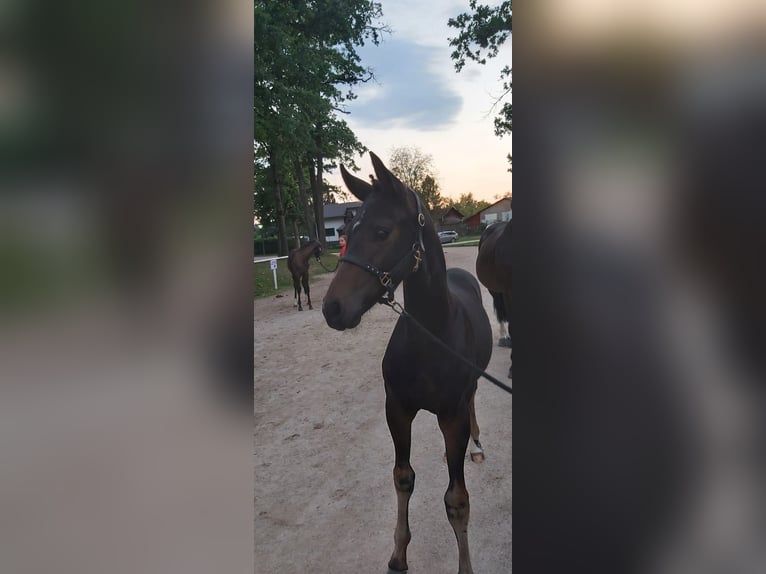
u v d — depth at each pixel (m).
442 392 1.86
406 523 2.07
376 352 5.72
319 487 2.87
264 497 2.78
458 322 1.97
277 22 10.70
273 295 10.91
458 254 10.42
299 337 6.76
